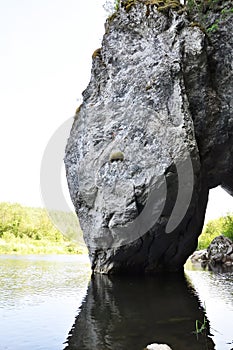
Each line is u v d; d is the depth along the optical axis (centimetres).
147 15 1330
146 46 1314
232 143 1327
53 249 3350
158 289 1002
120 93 1318
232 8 1294
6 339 545
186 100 1218
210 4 1345
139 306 775
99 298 865
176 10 1298
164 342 534
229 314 707
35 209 3962
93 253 1364
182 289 1006
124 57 1346
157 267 1436
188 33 1274
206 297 886
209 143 1303
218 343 532
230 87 1296
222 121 1289
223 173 1423
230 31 1301
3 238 3641
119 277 1269
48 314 697
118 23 1393
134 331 584
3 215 3859
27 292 952
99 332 578
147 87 1255
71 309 743
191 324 631
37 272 1462
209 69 1297
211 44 1311
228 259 2097
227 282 1172
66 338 547
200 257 2248
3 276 1312
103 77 1420
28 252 3195
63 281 1171
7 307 761
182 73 1236
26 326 612
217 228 3609
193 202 1238
